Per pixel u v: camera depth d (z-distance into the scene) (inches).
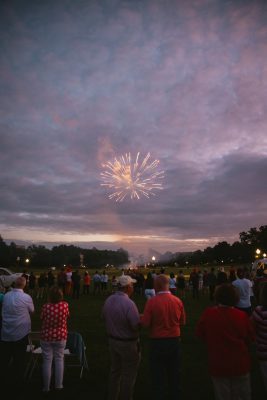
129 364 199.6
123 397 197.3
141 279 956.6
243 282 375.2
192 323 497.4
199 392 241.1
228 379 158.6
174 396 195.3
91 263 5383.9
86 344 379.9
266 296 181.9
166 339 195.6
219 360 158.1
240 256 4916.3
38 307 705.6
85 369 290.5
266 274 491.2
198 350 349.4
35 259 4943.4
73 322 517.0
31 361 305.4
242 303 372.8
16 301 240.7
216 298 168.1
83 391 242.8
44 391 239.3
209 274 807.7
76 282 864.9
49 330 239.0
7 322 239.5
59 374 242.8
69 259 5251.0
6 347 241.0
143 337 412.8
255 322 181.6
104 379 267.1
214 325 161.5
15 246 4980.3
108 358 324.5
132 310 199.0
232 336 158.7
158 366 196.1
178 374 197.8
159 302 198.2
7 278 898.7
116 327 200.5
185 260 5162.4
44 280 891.4
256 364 303.1
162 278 205.0
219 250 5032.0
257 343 181.3
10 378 253.8
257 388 246.2
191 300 836.6
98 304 748.6
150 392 241.8
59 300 241.9
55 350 243.3
